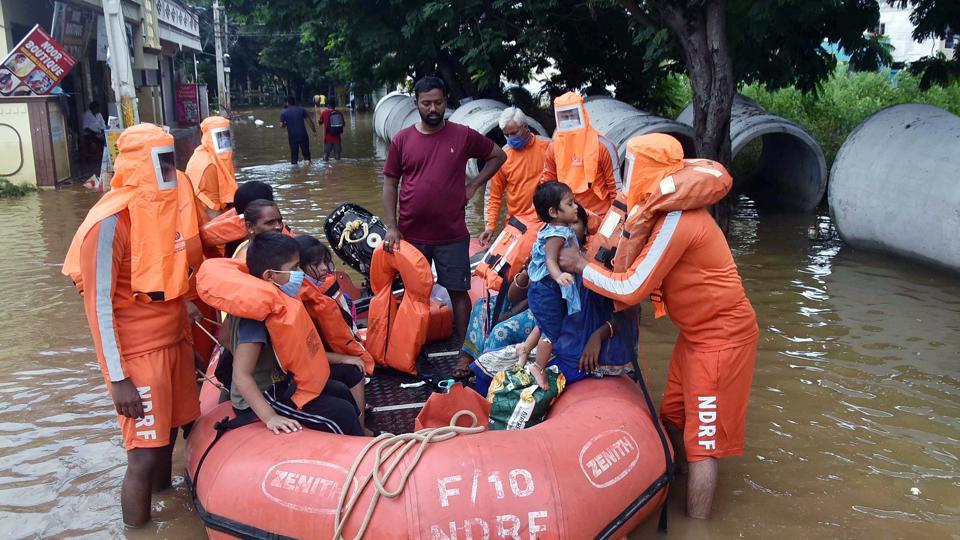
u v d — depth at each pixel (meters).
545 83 21.34
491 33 17.53
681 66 16.52
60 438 5.05
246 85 69.50
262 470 3.58
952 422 5.07
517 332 4.93
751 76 13.37
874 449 4.75
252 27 57.47
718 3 8.63
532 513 3.32
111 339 3.66
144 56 26.09
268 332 3.83
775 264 8.81
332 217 6.35
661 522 3.96
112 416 5.38
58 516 4.16
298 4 21.47
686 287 3.90
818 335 6.58
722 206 9.50
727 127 8.98
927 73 12.56
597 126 13.38
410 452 3.46
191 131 28.30
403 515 3.28
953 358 6.05
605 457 3.65
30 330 7.02
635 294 3.83
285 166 18.62
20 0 18.08
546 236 4.23
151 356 3.84
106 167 15.02
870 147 9.22
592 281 3.98
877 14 12.15
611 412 3.94
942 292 7.68
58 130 15.80
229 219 4.95
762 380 5.73
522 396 4.18
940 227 7.96
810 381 5.70
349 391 4.33
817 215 11.49
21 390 5.77
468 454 3.44
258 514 3.50
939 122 8.69
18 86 15.00
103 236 3.62
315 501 3.41
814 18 10.47
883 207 8.71
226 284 3.71
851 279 8.19
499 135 17.52
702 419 4.00
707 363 3.95
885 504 4.18
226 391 4.49
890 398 5.41
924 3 11.83
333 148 21.19
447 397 4.02
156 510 4.22
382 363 5.55
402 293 6.11
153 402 3.85
